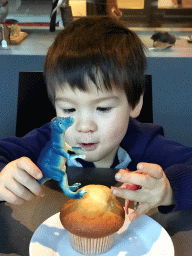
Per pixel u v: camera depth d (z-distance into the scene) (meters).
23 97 1.35
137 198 0.62
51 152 0.56
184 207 0.72
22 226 0.68
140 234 0.65
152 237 0.64
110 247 0.62
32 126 1.38
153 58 1.98
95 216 0.58
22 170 0.64
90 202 0.60
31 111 1.37
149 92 1.35
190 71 2.02
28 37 2.38
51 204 0.75
